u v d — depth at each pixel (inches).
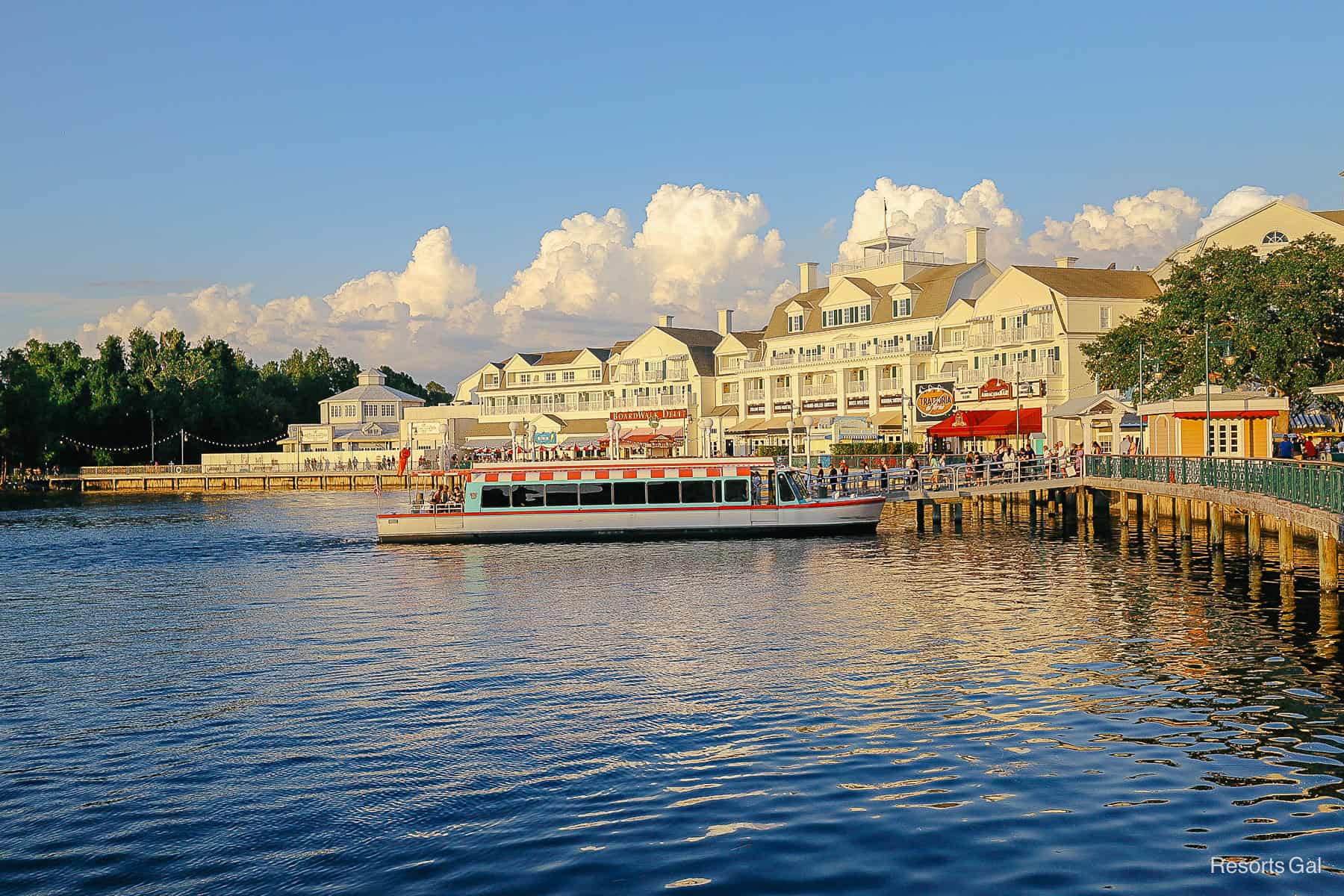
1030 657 1024.9
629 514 2172.7
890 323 3892.7
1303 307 2122.3
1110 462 2160.4
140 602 1497.3
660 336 4980.3
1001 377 3363.7
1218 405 2073.1
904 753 751.7
